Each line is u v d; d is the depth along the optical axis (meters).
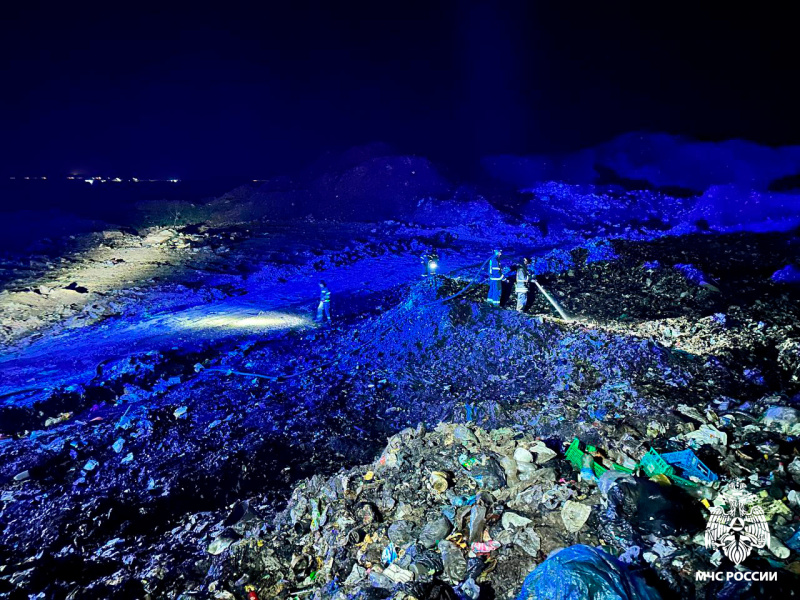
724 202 22.94
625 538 4.26
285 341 12.74
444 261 19.22
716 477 4.80
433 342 10.98
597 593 3.20
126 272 18.61
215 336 13.00
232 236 23.72
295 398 9.90
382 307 14.87
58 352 12.17
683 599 3.55
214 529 6.46
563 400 7.97
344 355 11.57
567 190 27.50
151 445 8.43
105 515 6.72
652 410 6.63
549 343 10.22
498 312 11.12
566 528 4.55
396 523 5.25
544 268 15.74
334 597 4.59
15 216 26.73
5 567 5.76
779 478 4.66
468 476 5.84
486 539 4.75
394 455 6.60
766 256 16.48
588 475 5.24
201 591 5.34
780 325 11.39
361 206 28.69
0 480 7.48
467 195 28.05
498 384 9.48
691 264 15.29
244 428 8.89
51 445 8.37
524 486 5.38
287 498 7.09
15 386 10.42
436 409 9.12
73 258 20.61
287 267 18.75
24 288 16.73
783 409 5.91
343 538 5.41
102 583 5.59
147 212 29.30
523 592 3.48
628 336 9.86
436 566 4.58
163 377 10.91
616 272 15.27
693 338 10.76
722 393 7.84
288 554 5.66
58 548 6.20
